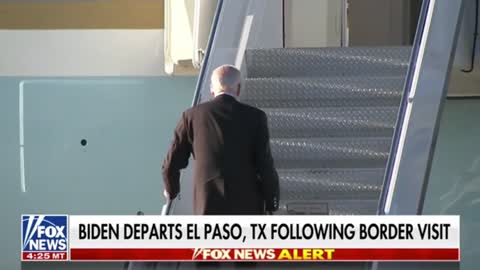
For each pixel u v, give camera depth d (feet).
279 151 82.33
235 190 69.21
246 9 90.12
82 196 100.37
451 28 77.87
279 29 97.14
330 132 84.53
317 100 87.20
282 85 86.84
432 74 75.97
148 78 100.27
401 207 71.15
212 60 82.23
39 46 100.27
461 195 100.27
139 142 100.37
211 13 94.73
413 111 74.08
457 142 100.12
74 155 100.37
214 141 69.77
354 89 86.84
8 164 100.22
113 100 100.27
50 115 100.27
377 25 113.09
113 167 100.37
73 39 100.27
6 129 100.27
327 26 98.63
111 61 100.27
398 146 72.84
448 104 99.96
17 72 100.22
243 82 86.79
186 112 71.31
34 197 100.12
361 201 78.95
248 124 70.13
